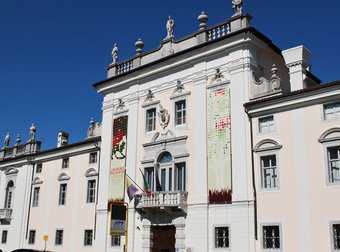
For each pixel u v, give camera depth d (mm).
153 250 27656
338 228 20125
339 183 20453
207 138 26359
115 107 33000
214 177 25359
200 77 27641
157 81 30344
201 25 28672
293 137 22453
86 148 34875
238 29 26500
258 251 22359
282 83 29547
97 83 34125
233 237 23594
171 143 28141
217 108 26344
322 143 21375
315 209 20891
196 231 25328
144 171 29328
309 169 21531
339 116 21219
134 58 32531
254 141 23938
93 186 33719
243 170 24047
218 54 27141
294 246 21156
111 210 27406
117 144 31844
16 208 40438
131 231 28719
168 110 29062
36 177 39469
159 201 26641
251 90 25234
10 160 42719
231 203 24125
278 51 28000
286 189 22109
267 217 22453
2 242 40688
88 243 32562
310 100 22109
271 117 23734
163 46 30812
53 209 36438
